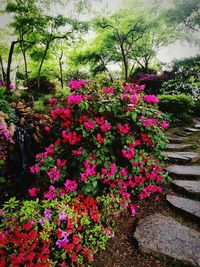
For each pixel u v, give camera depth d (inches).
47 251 81.6
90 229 100.3
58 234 86.8
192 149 197.8
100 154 121.5
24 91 470.9
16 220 90.4
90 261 89.3
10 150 189.3
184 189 129.6
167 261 88.0
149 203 126.1
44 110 276.2
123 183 121.0
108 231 100.9
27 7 402.9
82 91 138.9
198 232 100.3
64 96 154.6
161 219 110.1
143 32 581.0
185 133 239.5
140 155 127.6
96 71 697.0
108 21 540.7
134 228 107.7
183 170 152.3
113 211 114.1
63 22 414.0
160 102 288.2
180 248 90.6
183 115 281.6
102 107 127.2
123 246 98.3
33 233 82.4
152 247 92.2
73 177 126.3
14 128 201.3
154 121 132.3
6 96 340.8
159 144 133.0
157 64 695.7
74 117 132.4
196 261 84.2
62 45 505.4
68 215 92.0
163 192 134.0
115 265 89.6
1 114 203.5
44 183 134.2
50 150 127.2
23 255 77.9
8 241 81.2
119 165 134.2
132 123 134.7
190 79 417.4
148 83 530.0
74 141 124.7
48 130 147.5
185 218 111.2
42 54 500.7
